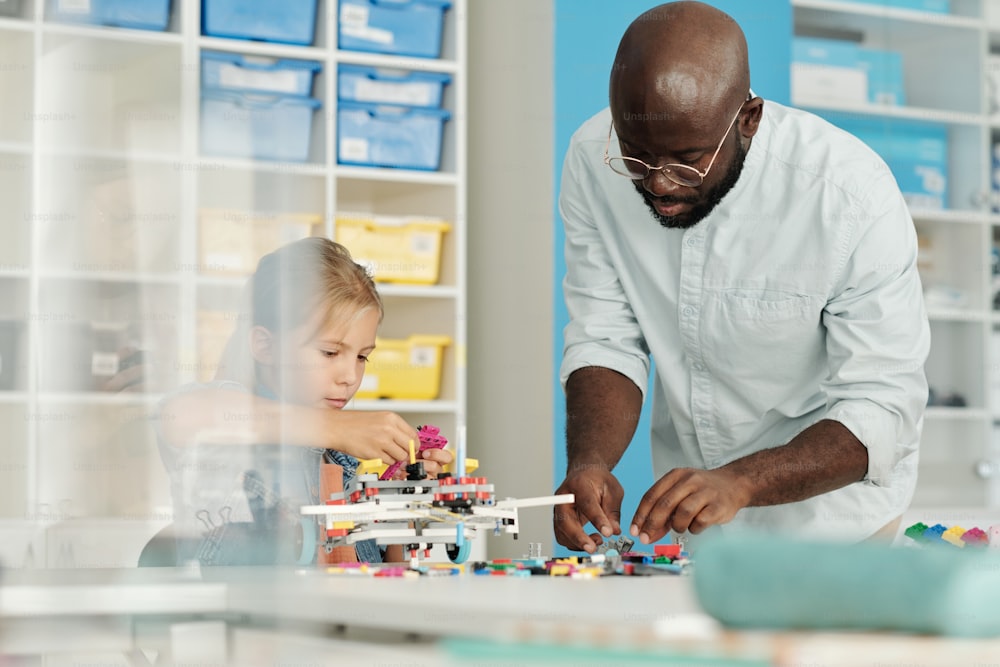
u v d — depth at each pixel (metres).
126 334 0.90
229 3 2.97
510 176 3.30
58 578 0.85
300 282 0.99
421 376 3.23
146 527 0.89
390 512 1.03
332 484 1.26
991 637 0.54
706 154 1.44
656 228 1.72
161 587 0.83
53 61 0.90
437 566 1.01
